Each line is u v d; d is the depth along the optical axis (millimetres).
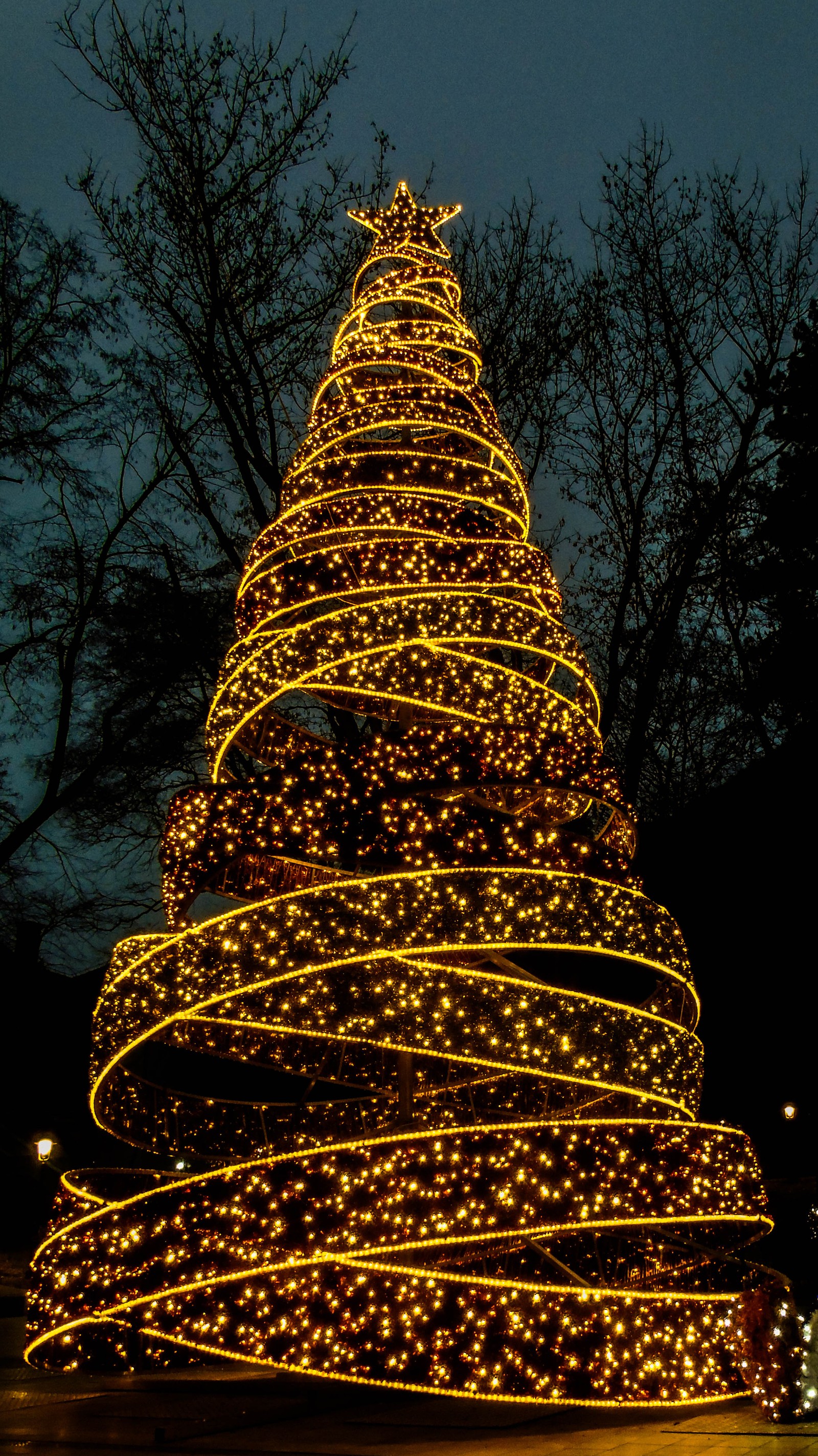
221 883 9781
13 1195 25688
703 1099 19594
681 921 20062
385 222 11406
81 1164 27703
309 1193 7359
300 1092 19578
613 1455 5246
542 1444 5633
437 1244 6520
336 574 9539
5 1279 18500
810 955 19219
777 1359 6047
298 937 7332
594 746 8852
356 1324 6812
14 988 21703
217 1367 8750
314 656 8797
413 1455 5426
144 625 18422
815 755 19031
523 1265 7828
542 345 18375
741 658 19703
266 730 10523
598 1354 6613
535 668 10422
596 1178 7266
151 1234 7297
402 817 7789
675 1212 7012
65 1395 7750
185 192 16844
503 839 7789
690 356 18516
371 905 7410
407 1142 7285
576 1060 7242
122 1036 7934
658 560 18547
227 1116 10289
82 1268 7496
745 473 17844
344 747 8078
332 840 7836
